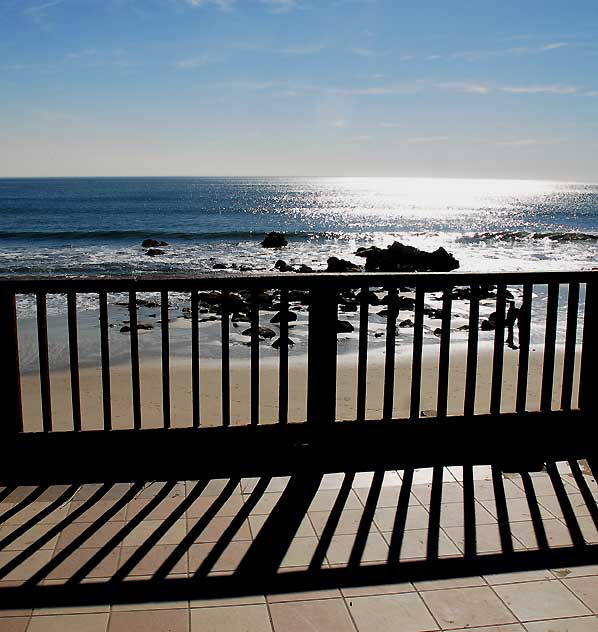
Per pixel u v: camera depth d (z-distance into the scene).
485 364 8.73
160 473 4.13
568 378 4.62
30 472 4.15
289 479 4.08
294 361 8.98
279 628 2.73
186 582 3.04
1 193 128.12
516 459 4.39
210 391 7.29
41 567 3.13
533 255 30.42
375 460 4.34
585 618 2.82
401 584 3.05
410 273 4.31
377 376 7.98
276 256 29.08
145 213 67.75
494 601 2.94
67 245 33.78
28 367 9.00
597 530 3.56
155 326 12.52
